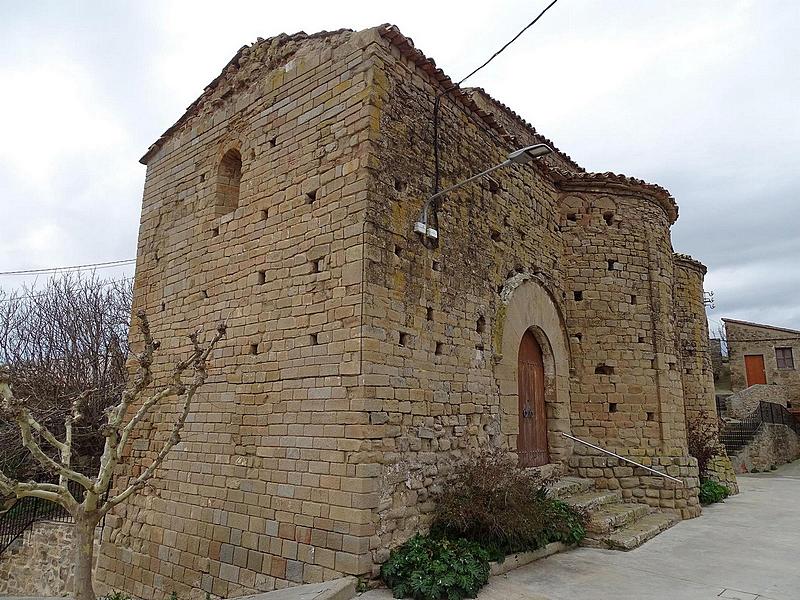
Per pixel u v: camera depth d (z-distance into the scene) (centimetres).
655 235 1324
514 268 1084
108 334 2220
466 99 982
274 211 896
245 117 1006
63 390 1805
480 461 843
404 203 832
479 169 1017
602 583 714
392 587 668
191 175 1102
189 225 1068
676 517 1109
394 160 826
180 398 973
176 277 1064
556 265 1239
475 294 956
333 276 782
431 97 922
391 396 752
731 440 2408
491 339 979
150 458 995
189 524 880
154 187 1193
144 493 977
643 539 928
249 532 792
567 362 1216
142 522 962
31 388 1733
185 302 1026
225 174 1052
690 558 835
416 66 899
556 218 1274
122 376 1881
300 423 771
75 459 1723
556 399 1156
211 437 890
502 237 1055
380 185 795
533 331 1145
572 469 1167
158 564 907
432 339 843
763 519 1145
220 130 1059
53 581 1216
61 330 2183
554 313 1199
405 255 817
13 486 559
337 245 788
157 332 1077
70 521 1265
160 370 1042
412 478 763
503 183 1084
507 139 1109
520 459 1050
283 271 855
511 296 1041
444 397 845
